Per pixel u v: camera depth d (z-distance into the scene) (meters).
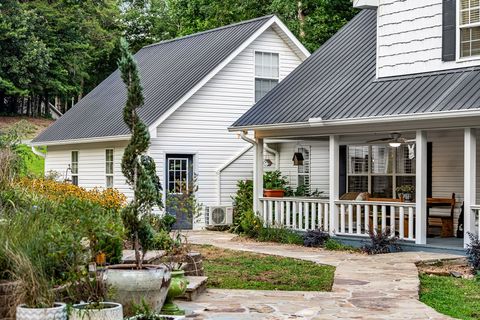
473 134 14.34
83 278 7.66
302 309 8.98
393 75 16.88
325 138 19.30
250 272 12.73
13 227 8.20
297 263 13.84
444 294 10.48
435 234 17.58
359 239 16.34
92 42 49.34
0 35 41.94
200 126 22.45
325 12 31.53
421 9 16.27
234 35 24.42
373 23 20.31
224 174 22.84
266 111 18.67
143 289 7.71
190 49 25.97
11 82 43.53
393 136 16.22
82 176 24.80
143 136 8.58
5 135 19.25
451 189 17.67
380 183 19.52
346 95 17.20
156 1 52.16
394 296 9.85
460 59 15.45
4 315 7.05
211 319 8.32
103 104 26.03
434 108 14.41
